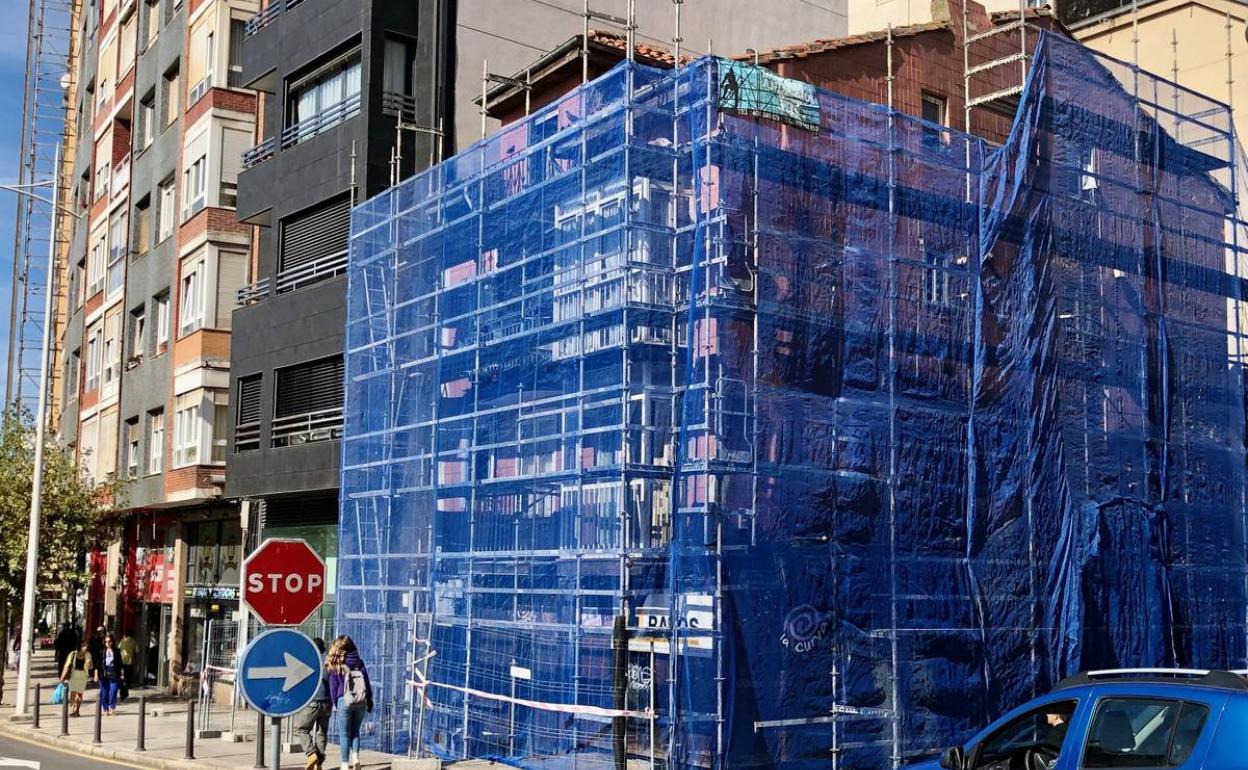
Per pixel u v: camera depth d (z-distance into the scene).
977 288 18.23
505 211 19.17
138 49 39.06
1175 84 21.69
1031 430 18.33
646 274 16.48
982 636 17.27
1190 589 19.72
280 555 12.58
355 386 22.67
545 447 17.66
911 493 17.11
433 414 20.12
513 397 18.31
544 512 17.48
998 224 18.61
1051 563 18.17
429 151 25.73
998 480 17.89
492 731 17.91
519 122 19.36
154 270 35.56
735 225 16.19
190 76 34.19
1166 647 19.03
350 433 22.61
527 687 17.33
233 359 28.88
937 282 17.97
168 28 36.16
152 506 33.88
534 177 18.83
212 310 31.55
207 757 18.67
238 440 28.66
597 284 16.88
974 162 18.73
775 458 16.03
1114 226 19.94
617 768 15.17
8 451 33.03
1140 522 19.19
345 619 21.67
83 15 49.25
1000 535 17.77
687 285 16.47
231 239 31.86
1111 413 19.39
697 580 15.39
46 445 33.81
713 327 15.88
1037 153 19.14
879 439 16.95
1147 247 20.38
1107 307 19.59
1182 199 21.20
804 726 15.67
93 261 43.94
